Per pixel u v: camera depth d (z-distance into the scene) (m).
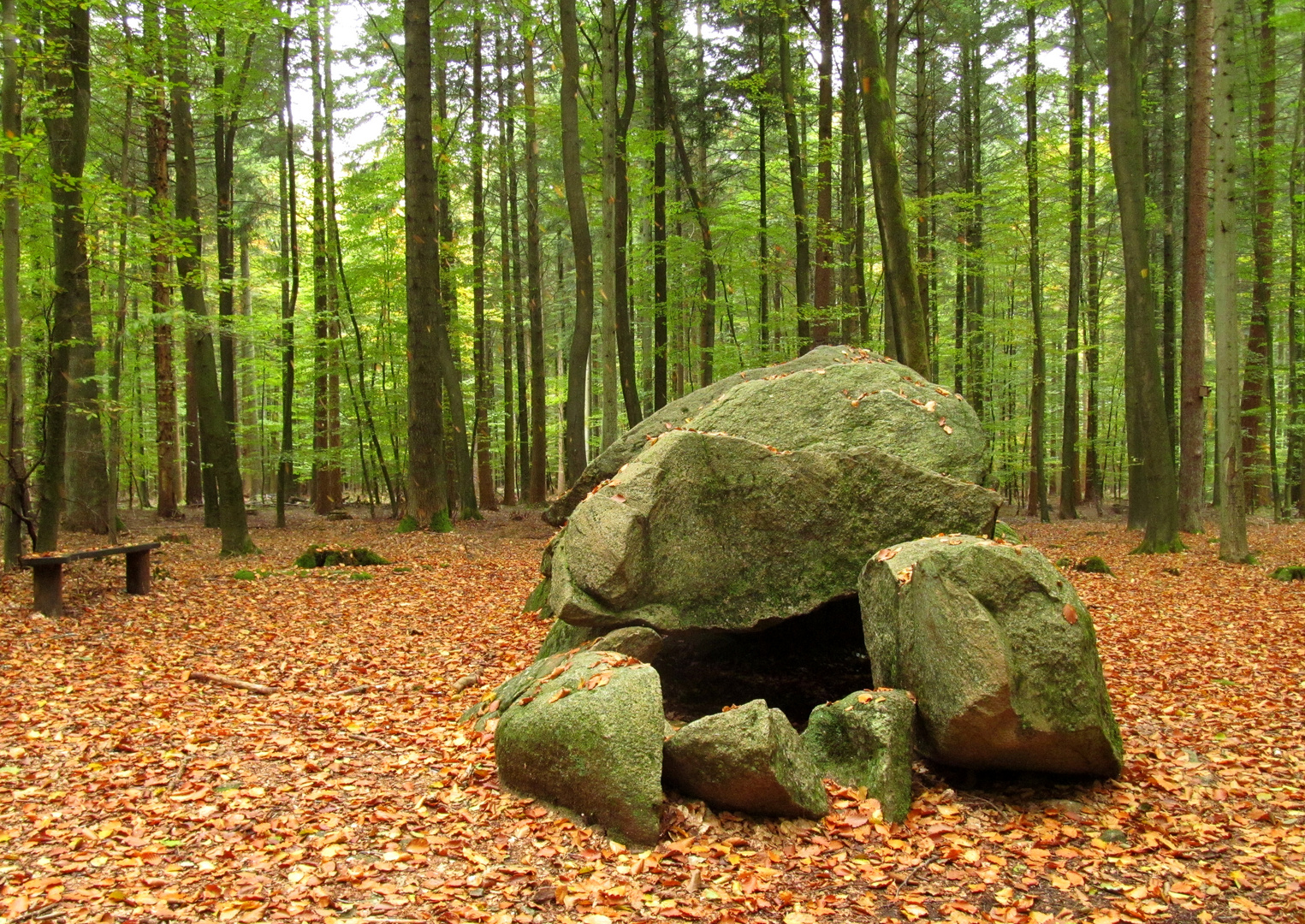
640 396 32.41
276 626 8.63
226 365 18.94
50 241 13.40
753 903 3.50
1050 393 32.31
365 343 23.69
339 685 6.70
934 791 4.67
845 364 7.64
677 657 6.81
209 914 3.31
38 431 12.88
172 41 11.38
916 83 22.67
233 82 16.12
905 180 26.77
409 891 3.51
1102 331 27.42
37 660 6.88
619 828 3.93
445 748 5.16
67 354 9.91
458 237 24.66
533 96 22.09
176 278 12.89
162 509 20.48
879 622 5.09
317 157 20.31
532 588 11.09
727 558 5.93
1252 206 19.11
